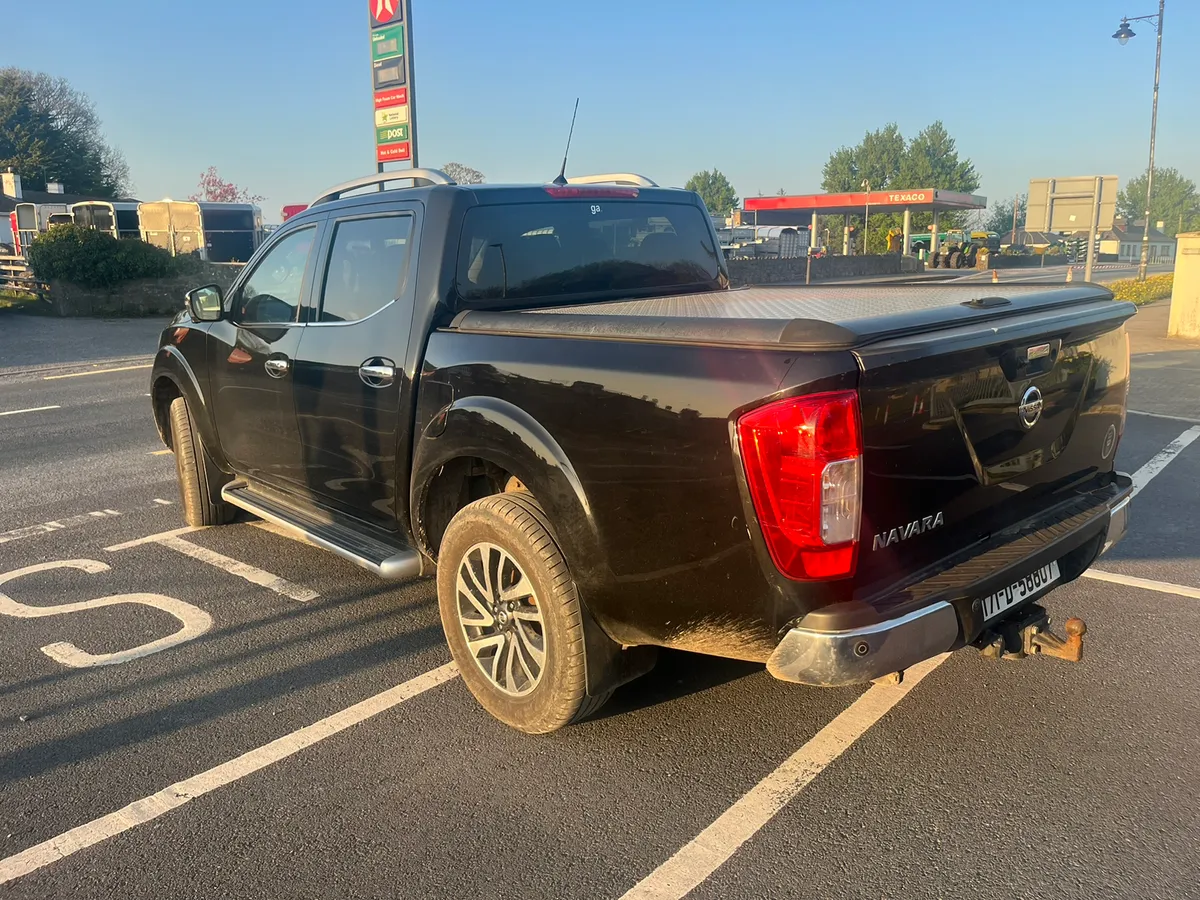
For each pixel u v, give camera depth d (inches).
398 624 175.9
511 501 128.4
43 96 2625.5
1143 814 115.3
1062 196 790.5
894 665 101.9
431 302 143.8
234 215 1371.8
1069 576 130.8
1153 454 296.8
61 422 386.3
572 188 166.7
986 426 115.5
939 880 104.1
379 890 103.7
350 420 158.2
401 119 681.6
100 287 961.5
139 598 189.3
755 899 101.7
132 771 127.3
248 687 151.7
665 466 108.3
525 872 106.5
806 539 98.5
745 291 179.8
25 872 107.0
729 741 133.6
